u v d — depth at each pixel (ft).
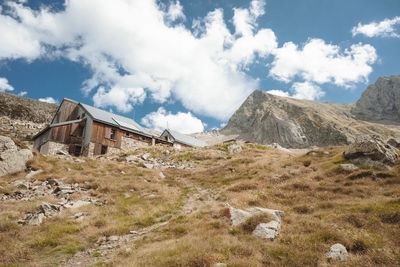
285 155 100.78
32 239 28.35
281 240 26.17
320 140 500.74
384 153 54.90
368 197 39.29
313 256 21.94
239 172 71.36
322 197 42.16
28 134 171.42
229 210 35.73
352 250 23.22
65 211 37.32
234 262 20.39
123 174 64.59
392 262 19.67
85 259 25.17
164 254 22.84
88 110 127.34
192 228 31.14
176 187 60.59
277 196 45.60
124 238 30.83
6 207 36.52
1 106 222.69
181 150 116.88
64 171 59.67
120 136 130.00
